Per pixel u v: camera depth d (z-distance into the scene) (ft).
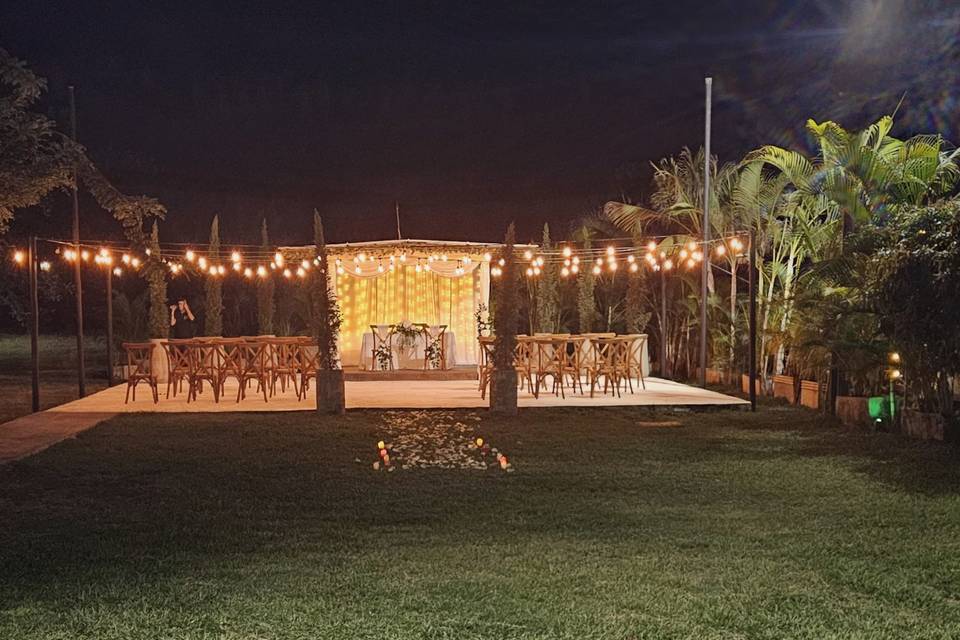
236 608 15.76
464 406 43.70
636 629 14.73
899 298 33.58
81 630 14.80
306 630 14.73
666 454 31.71
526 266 65.92
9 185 42.45
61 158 43.83
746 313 57.11
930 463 29.53
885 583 17.12
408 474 28.43
